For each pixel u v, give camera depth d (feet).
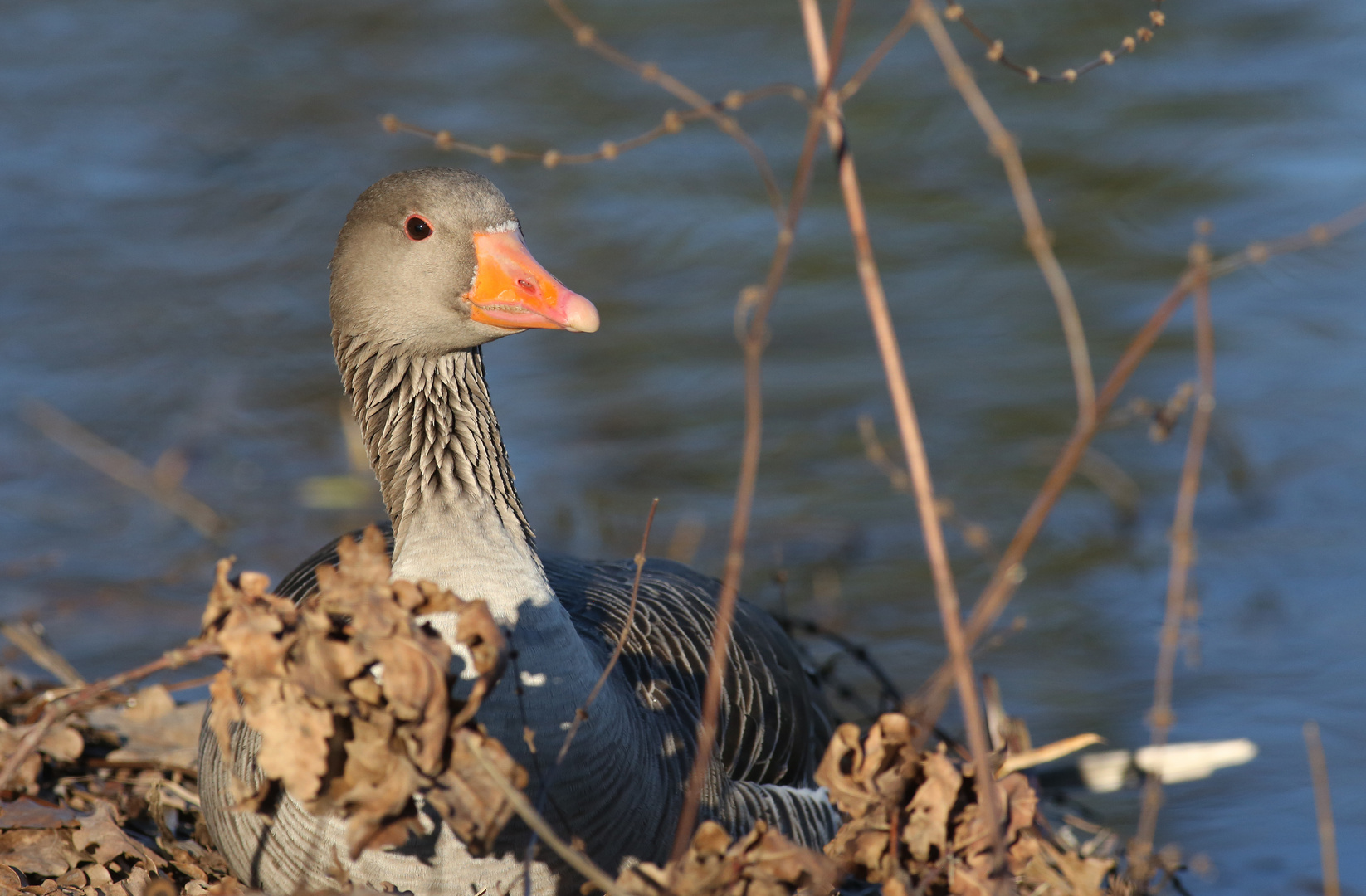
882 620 44.47
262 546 48.26
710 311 64.13
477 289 25.30
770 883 20.35
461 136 79.10
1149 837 28.63
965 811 21.61
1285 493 51.29
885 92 82.84
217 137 81.51
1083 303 63.31
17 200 73.87
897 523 50.01
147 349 60.64
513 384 59.16
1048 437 54.75
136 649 41.52
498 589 23.27
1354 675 41.01
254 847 23.68
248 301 64.85
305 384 58.85
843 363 59.98
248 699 19.16
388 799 19.08
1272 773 36.88
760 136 80.69
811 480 52.44
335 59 93.20
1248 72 84.58
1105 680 41.06
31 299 64.23
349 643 19.02
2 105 85.66
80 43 97.45
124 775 30.76
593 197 73.97
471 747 19.27
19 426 55.06
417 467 24.89
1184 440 54.19
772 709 28.43
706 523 49.67
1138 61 86.33
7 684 33.81
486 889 22.76
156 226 71.56
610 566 30.45
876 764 21.63
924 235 69.56
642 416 56.59
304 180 76.23
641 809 23.82
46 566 46.39
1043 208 70.95
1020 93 82.74
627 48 91.15
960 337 61.46
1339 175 71.82
